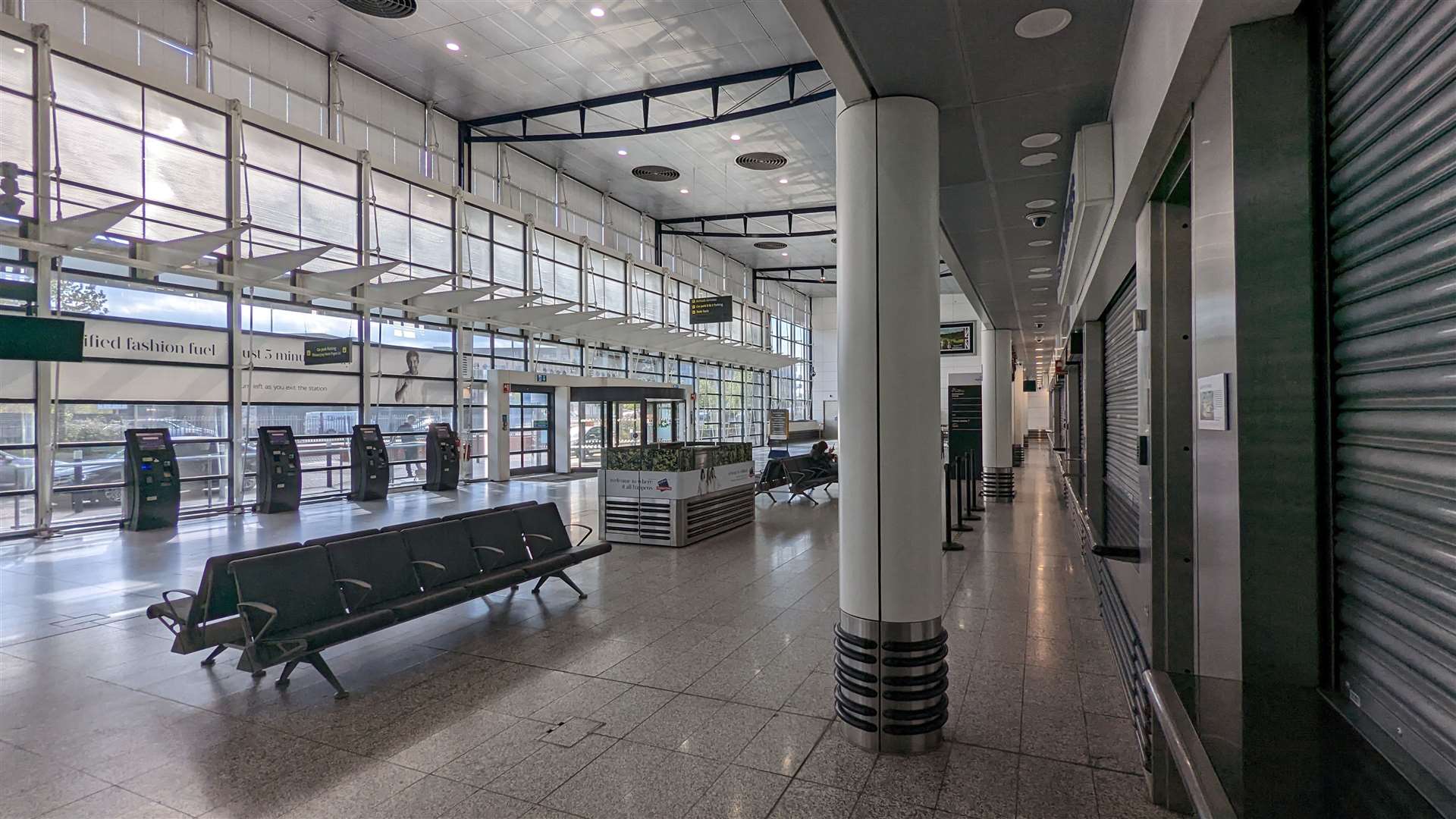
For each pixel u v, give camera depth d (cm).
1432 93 117
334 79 1306
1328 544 154
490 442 1667
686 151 1723
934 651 323
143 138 1037
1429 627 119
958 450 1333
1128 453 469
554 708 368
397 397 1502
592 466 2044
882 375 324
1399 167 127
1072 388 1036
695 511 859
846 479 337
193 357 1112
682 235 2477
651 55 1248
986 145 390
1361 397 142
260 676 414
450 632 500
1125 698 378
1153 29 217
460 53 1267
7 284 898
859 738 324
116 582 667
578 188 1986
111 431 1039
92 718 357
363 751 321
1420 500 121
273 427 1175
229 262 1112
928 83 315
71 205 960
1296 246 158
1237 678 164
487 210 1659
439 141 1550
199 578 685
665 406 2170
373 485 1312
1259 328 160
